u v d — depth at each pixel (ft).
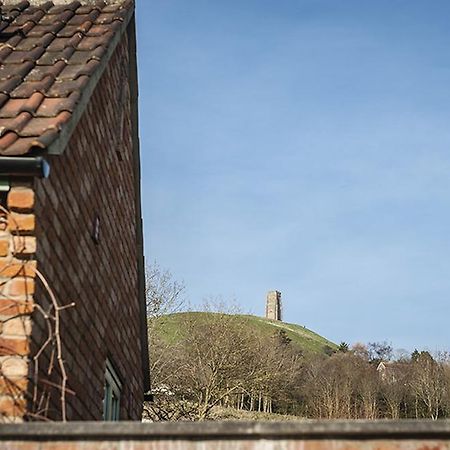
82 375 20.30
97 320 22.61
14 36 21.68
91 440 11.02
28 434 10.99
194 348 101.81
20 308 15.20
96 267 22.44
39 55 20.22
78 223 19.81
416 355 191.01
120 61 26.66
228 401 110.73
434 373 178.81
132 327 30.17
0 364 14.80
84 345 20.63
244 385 106.93
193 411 96.94
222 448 10.88
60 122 15.84
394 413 174.60
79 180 19.97
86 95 18.30
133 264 30.27
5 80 18.37
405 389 178.81
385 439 10.86
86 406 20.85
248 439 10.91
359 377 182.29
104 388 23.82
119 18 24.13
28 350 14.97
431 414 172.14
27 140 15.23
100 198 22.99
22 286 15.31
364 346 202.69
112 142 24.91
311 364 188.44
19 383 14.71
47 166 15.08
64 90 17.79
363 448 10.80
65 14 24.22
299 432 10.83
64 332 18.15
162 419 88.58
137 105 29.27
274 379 122.62
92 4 25.52
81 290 20.29
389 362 193.26
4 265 15.38
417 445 10.80
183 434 10.93
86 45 21.33
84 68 19.27
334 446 10.83
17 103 17.20
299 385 170.50
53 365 16.88
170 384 98.07
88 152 21.13
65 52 20.42
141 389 33.53
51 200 16.94
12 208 15.42
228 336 104.01
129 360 29.43
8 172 14.89
